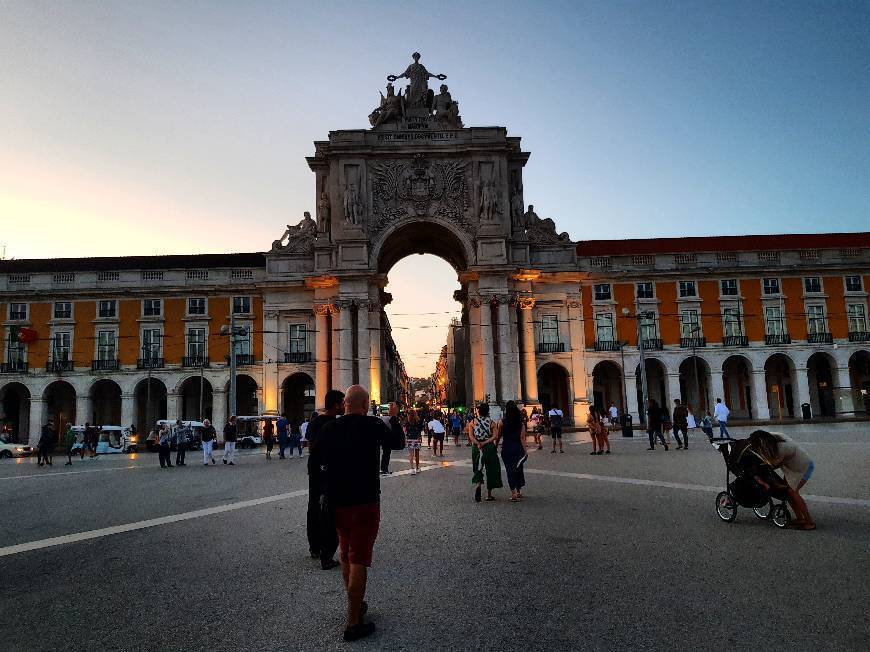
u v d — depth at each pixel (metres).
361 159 24.89
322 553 3.76
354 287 24.05
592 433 12.23
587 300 26.94
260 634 2.66
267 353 25.16
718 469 8.43
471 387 26.00
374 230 24.62
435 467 11.02
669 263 27.25
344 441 2.76
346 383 23.31
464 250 24.81
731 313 26.89
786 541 4.03
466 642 2.49
